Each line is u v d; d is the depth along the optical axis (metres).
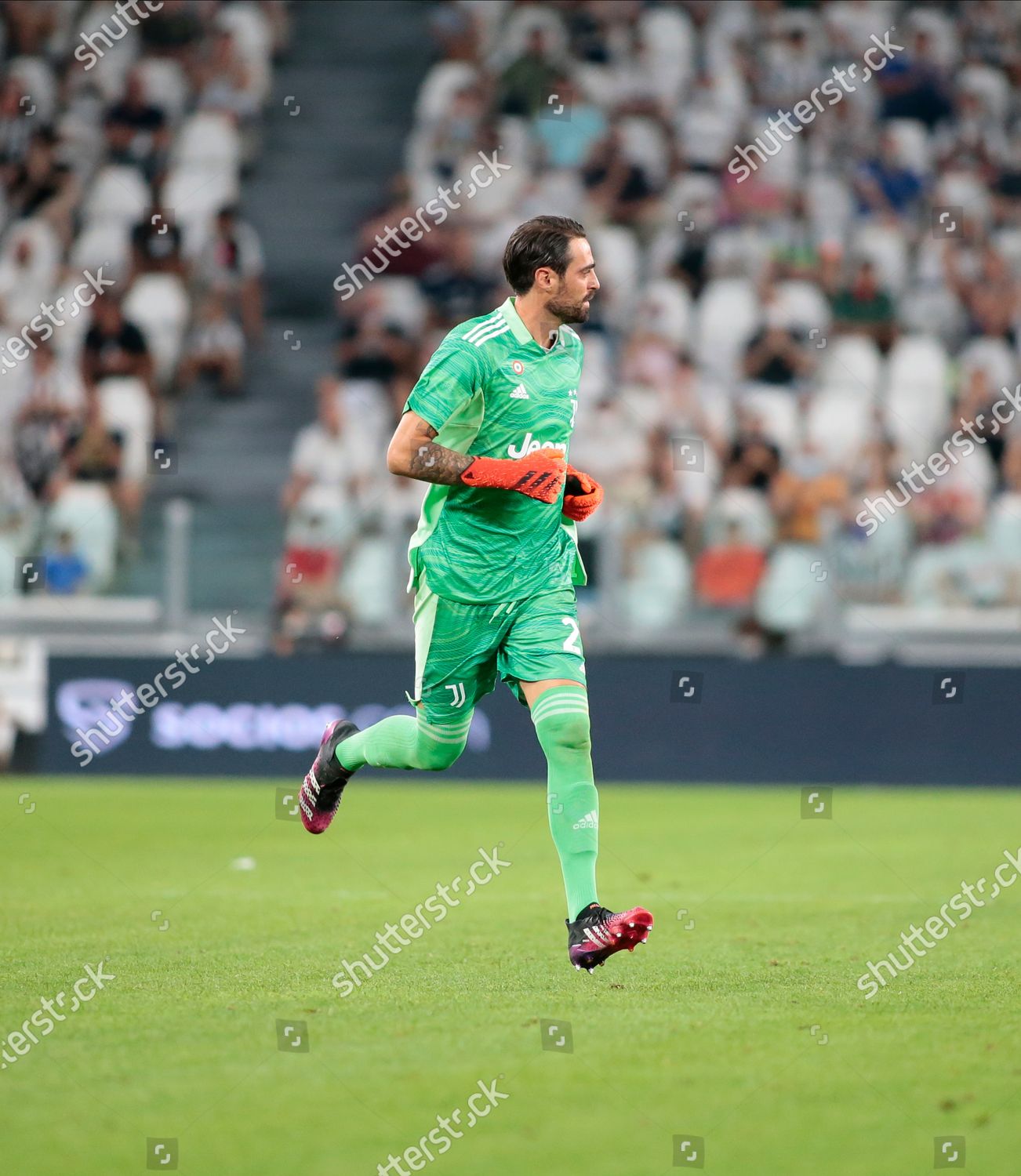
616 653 48.44
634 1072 16.91
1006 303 60.25
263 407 60.69
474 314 60.94
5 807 41.19
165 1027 18.55
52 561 51.28
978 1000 19.94
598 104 65.00
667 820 38.91
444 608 19.45
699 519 49.19
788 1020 18.84
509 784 48.06
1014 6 66.69
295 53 71.12
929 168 63.50
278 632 49.28
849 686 46.91
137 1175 14.20
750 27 66.88
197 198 65.62
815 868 31.30
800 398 56.31
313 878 29.91
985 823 38.50
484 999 19.83
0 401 56.06
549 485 18.64
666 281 60.19
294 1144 14.96
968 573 48.91
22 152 65.25
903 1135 15.18
